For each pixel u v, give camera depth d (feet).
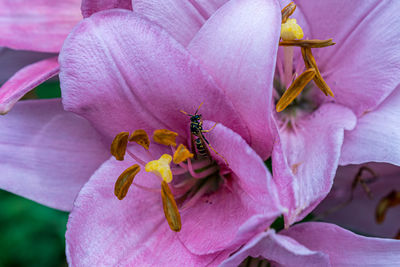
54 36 1.06
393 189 1.16
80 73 0.92
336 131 0.93
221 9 0.89
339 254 0.94
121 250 0.94
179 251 0.93
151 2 0.94
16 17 1.05
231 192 0.96
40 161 1.03
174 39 0.89
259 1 0.88
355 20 0.96
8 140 1.02
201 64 0.91
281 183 0.87
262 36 0.87
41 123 1.03
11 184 1.02
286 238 0.88
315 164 0.92
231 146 0.89
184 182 0.99
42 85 1.46
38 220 1.83
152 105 0.94
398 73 0.95
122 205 0.96
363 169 1.09
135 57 0.91
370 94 0.96
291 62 0.99
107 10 0.90
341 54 0.98
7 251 1.82
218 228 0.93
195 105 0.92
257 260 0.99
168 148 0.99
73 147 1.03
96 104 0.94
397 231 1.20
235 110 0.90
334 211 1.20
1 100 0.95
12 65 1.12
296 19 0.98
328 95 1.00
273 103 1.02
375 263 0.93
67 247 0.91
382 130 0.95
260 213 0.88
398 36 0.94
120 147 0.94
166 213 0.92
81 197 0.94
